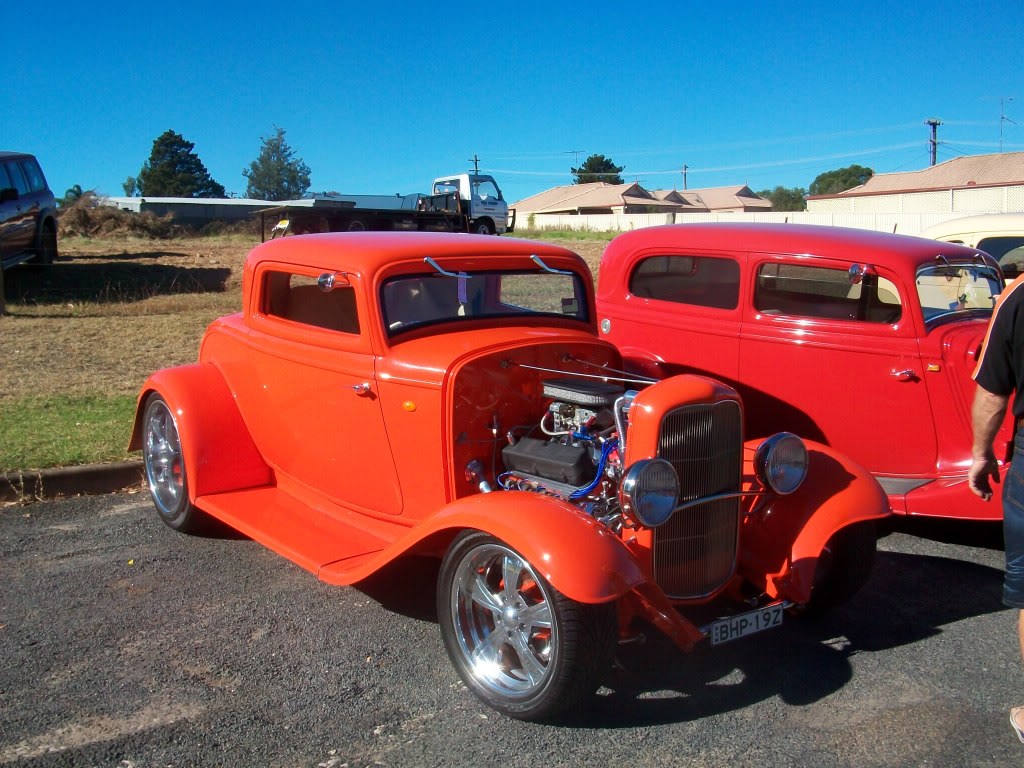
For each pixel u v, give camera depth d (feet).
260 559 16.47
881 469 19.17
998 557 17.34
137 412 18.49
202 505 16.48
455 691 12.02
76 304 42.78
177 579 15.49
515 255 15.65
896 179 171.12
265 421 16.74
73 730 10.86
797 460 13.20
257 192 305.32
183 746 10.61
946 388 18.06
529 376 14.01
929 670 12.77
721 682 12.39
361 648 13.12
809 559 12.80
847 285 19.21
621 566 10.61
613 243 23.76
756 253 20.21
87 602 14.47
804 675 12.60
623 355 19.06
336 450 15.23
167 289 49.08
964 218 31.14
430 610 14.43
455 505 11.78
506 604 11.49
